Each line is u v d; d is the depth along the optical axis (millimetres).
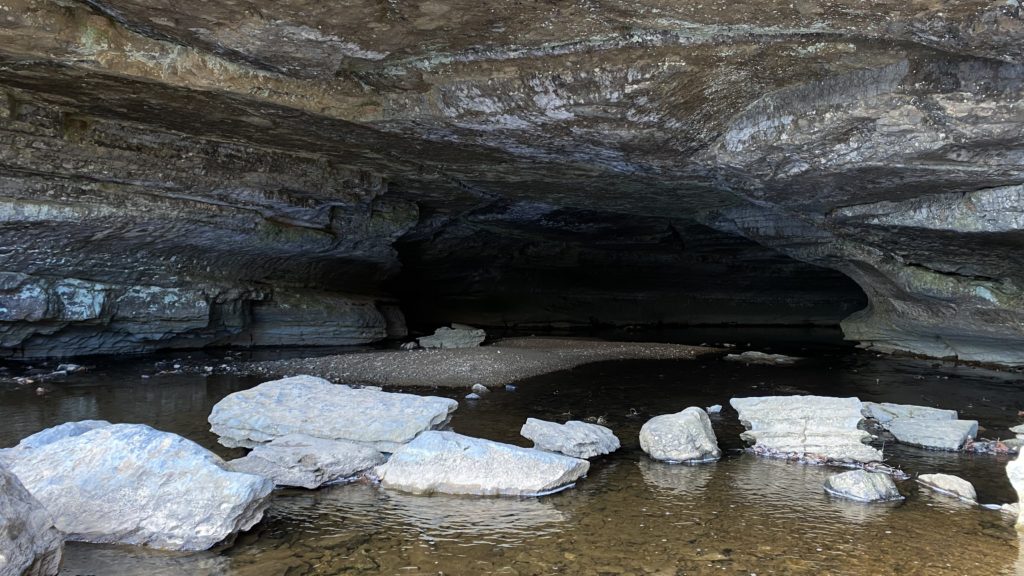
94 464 5613
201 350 16141
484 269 25156
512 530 5645
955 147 8438
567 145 10891
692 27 7078
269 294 17016
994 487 6930
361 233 17031
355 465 7031
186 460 5633
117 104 10180
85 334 13812
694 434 7930
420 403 8172
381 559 5062
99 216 12055
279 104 9242
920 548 5324
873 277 16641
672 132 9797
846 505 6332
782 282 28578
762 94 8938
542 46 7742
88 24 7355
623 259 25891
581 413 10242
